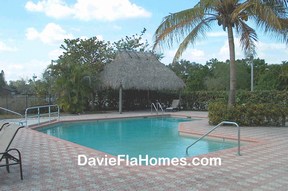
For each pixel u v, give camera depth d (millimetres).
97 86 24000
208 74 51312
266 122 14617
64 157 7914
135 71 24453
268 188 5520
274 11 14016
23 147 9312
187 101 26734
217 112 14797
